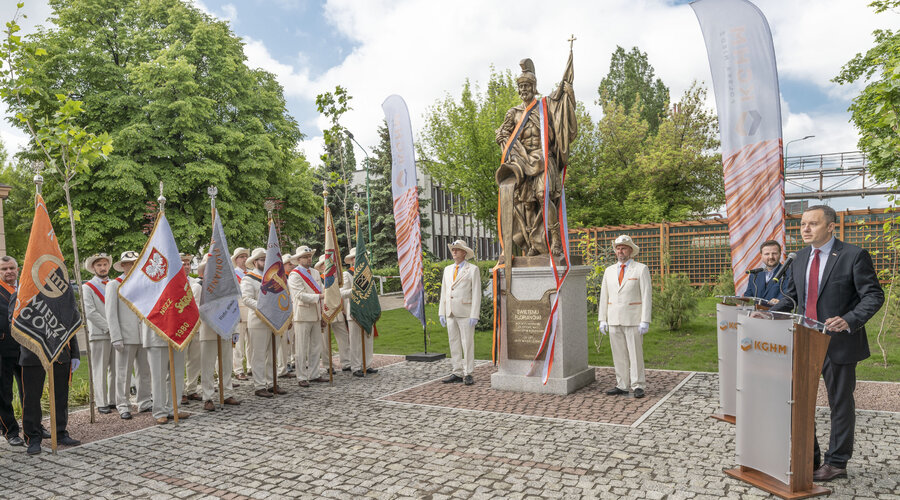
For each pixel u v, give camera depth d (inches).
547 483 177.3
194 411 299.0
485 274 971.9
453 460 201.9
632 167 1202.0
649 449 207.3
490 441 223.1
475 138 1011.9
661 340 483.8
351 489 178.2
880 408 251.6
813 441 163.8
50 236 244.4
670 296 526.9
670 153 1131.3
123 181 766.5
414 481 182.9
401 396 314.0
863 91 621.0
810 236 174.2
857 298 169.6
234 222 862.5
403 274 435.8
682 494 165.8
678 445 210.8
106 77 832.9
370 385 350.6
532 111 336.8
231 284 304.5
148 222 820.0
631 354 294.4
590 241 594.2
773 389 165.8
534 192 325.7
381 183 1358.3
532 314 320.5
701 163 1132.5
